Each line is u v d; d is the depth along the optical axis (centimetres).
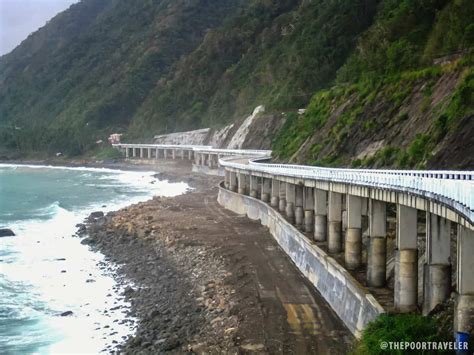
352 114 6294
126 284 4834
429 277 2642
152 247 5916
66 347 3559
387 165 4703
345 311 3316
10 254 6050
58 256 5953
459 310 2266
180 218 7156
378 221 3250
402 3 8375
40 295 4622
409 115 5084
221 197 8431
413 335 2431
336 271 3588
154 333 3600
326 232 4559
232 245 5431
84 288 4775
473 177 2591
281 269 4506
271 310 3581
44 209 9306
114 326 3866
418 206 2650
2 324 3978
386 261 3466
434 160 3878
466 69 4562
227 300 3891
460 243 2261
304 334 3200
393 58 7194
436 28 6831
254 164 7219
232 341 3177
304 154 7094
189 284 4544
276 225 5666
